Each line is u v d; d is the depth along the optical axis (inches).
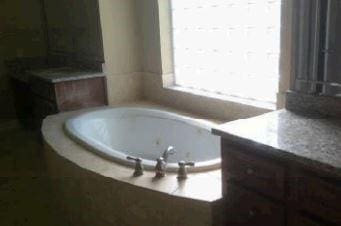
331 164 46.3
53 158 95.7
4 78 179.2
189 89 127.6
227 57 111.8
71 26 156.1
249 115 102.8
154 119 118.6
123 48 141.3
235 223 63.7
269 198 56.7
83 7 143.9
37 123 157.8
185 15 124.3
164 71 134.6
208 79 121.3
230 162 62.1
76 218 93.6
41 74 143.9
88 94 137.4
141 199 71.6
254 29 101.0
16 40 177.6
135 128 122.7
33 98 157.5
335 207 47.6
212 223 64.2
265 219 57.9
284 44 84.5
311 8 68.5
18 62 179.8
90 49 145.6
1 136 174.4
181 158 109.6
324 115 67.4
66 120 117.3
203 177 73.1
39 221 101.0
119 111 125.1
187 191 67.6
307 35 69.9
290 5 81.0
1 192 119.2
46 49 183.6
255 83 105.0
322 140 54.9
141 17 139.5
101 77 138.9
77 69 151.7
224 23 109.7
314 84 69.6
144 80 146.1
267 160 55.8
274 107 96.0
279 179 54.2
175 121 112.6
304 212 52.1
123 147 124.5
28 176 130.4
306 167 49.5
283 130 60.1
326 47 67.5
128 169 79.8
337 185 47.0
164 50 133.0
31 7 177.3
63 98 132.6
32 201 112.4
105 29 135.9
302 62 71.4
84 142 95.3
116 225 79.5
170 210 67.9
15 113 185.0
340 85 65.6
